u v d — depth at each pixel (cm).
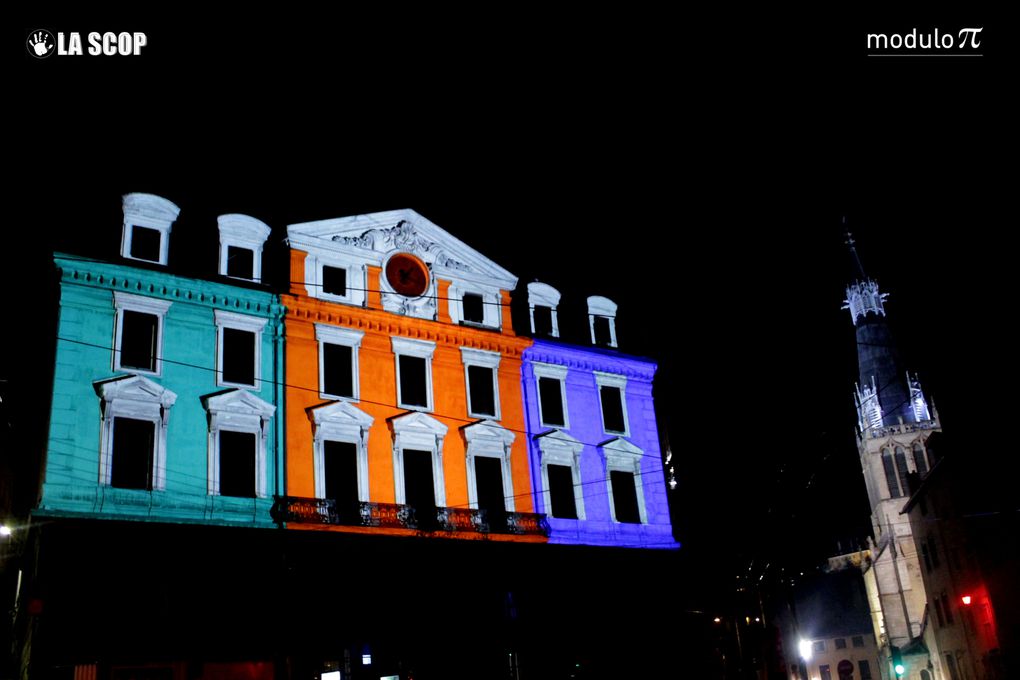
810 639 9594
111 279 2791
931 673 8306
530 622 3197
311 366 3075
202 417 2825
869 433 10194
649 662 3469
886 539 9406
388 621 2888
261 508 2800
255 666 2648
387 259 3353
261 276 3139
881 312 10838
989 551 4381
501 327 3597
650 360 3947
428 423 3219
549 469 3503
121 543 2516
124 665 2448
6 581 3544
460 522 3142
